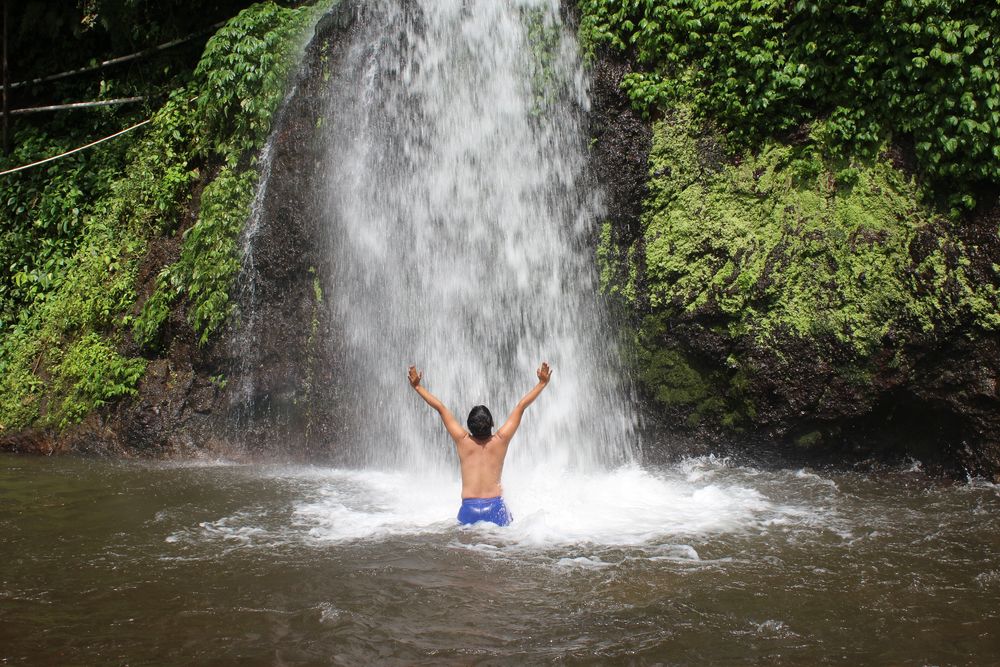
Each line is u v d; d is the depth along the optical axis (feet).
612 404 31.07
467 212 33.37
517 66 33.09
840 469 28.73
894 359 27.14
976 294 26.07
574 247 32.01
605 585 17.24
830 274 27.86
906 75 26.84
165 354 36.40
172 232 39.09
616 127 31.53
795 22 28.76
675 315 30.07
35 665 13.87
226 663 13.83
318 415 33.60
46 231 43.21
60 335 38.83
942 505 24.09
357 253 34.17
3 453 35.68
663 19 30.66
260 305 34.86
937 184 27.04
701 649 14.25
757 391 28.71
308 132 35.19
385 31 35.04
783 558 19.13
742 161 29.84
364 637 14.74
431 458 32.09
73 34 49.03
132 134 44.50
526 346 32.27
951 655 14.11
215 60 37.63
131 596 16.97
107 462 32.96
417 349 33.22
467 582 17.42
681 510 23.70
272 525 22.43
